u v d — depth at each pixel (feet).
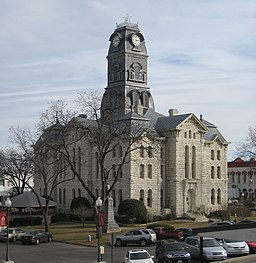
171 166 317.63
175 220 299.99
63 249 183.83
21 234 217.36
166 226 201.46
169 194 317.63
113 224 229.66
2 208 352.69
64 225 280.72
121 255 161.99
